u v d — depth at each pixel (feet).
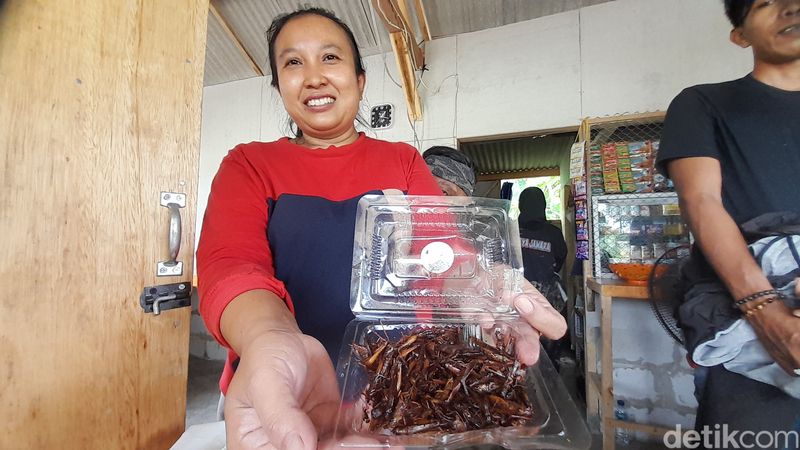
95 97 3.13
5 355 2.78
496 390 1.94
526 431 1.70
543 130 8.46
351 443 1.60
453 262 2.50
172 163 3.59
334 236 2.67
